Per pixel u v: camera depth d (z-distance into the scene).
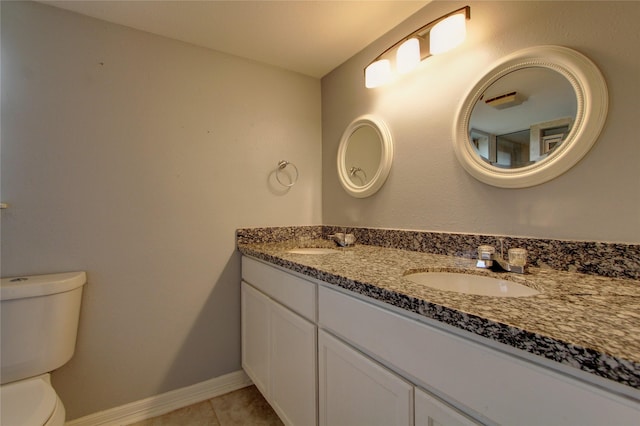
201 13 1.33
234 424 1.37
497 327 0.48
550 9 0.92
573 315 0.52
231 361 1.66
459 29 1.09
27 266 1.20
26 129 1.20
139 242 1.42
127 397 1.39
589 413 0.40
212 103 1.61
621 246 0.78
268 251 1.40
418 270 0.97
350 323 0.83
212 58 1.62
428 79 1.29
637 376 0.35
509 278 0.85
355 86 1.71
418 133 1.34
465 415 0.55
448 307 0.56
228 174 1.65
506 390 0.49
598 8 0.82
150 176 1.45
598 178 0.82
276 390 1.25
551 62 0.91
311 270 0.97
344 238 1.57
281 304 1.23
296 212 1.89
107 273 1.35
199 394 1.56
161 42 1.48
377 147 1.55
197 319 1.56
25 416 0.85
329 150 1.93
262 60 1.76
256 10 1.31
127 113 1.40
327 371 0.93
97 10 1.29
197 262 1.57
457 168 1.18
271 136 1.80
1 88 1.16
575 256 0.86
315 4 1.28
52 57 1.25
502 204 1.04
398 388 0.68
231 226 1.66
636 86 0.76
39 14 1.23
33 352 1.08
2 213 1.16
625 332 0.44
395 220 1.46
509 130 1.01
